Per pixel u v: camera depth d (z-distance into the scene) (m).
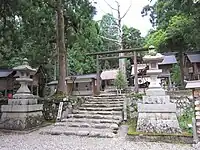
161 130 5.78
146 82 16.09
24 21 9.95
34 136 6.52
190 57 14.36
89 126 7.31
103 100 10.12
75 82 18.39
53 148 4.97
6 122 7.45
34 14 10.11
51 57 15.65
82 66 23.31
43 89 17.30
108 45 27.11
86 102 10.09
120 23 19.09
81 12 11.92
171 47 16.38
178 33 14.22
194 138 5.18
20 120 7.30
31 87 15.10
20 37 10.34
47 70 18.50
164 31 17.03
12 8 8.08
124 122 7.84
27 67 7.80
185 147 4.94
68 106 9.04
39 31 11.49
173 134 5.51
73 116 8.50
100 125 7.21
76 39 13.29
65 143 5.49
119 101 9.66
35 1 9.87
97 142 5.59
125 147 5.02
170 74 17.23
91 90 18.06
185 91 8.91
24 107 7.45
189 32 12.23
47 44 13.54
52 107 9.26
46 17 11.50
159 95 6.15
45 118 9.19
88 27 13.37
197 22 10.09
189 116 6.97
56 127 7.49
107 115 8.28
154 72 6.38
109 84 22.45
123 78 16.03
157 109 6.01
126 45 26.33
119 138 6.03
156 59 6.46
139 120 6.09
